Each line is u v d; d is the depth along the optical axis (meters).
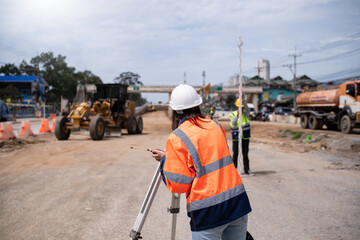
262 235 3.50
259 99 74.56
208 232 1.75
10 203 4.55
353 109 16.38
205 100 26.91
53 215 4.08
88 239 3.36
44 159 8.48
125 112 18.67
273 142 14.24
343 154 10.09
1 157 8.66
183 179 1.78
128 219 3.97
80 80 81.69
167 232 3.59
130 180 6.12
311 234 3.53
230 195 1.80
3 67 74.88
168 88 53.81
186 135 1.85
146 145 12.45
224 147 1.92
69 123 14.30
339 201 4.78
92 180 6.09
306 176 6.58
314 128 20.97
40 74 69.06
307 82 74.56
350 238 3.41
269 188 5.56
